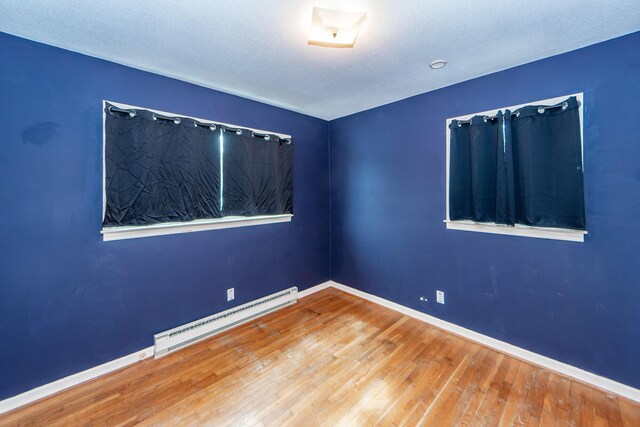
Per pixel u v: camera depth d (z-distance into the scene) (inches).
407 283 113.7
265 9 56.8
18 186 65.9
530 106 78.7
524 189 80.8
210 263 100.3
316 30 60.9
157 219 85.6
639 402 65.3
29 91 66.8
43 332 69.4
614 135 68.1
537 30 64.7
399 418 61.9
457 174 96.3
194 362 82.7
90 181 75.3
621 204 67.7
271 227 120.0
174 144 88.8
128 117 79.4
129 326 82.4
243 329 102.1
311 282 138.3
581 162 71.9
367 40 68.8
